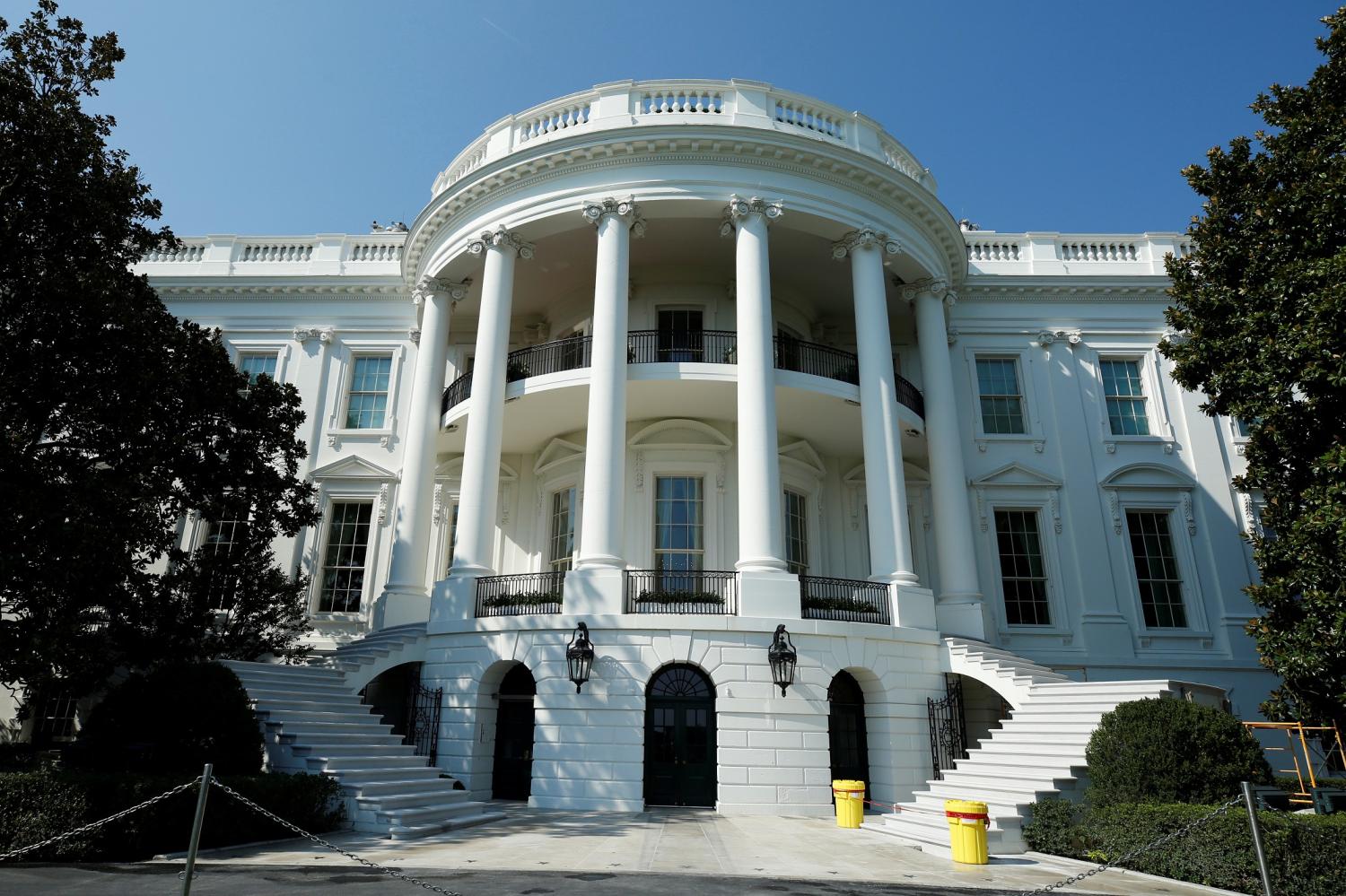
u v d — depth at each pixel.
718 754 13.80
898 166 20.30
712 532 18.08
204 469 13.23
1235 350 10.82
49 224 11.05
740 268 16.86
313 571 20.98
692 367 16.84
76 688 13.08
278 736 12.52
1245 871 8.15
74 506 10.19
